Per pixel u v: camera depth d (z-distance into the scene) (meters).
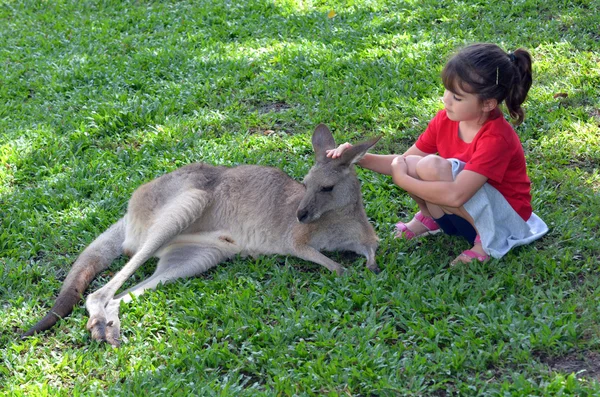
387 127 6.03
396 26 7.95
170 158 5.86
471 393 3.26
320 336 3.73
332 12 7.45
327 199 4.43
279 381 3.42
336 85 6.70
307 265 4.61
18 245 4.90
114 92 6.95
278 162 5.62
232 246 4.77
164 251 4.67
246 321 3.94
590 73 6.50
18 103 6.97
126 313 4.09
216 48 7.80
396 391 3.33
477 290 4.00
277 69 7.22
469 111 4.01
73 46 8.27
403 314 3.90
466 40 7.37
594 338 3.50
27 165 5.84
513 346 3.51
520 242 4.30
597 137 5.61
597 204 4.83
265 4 8.86
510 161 4.16
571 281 4.12
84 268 4.42
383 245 4.62
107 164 5.82
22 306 4.26
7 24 9.14
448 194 4.04
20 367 3.72
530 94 6.26
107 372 3.66
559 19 7.68
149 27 8.72
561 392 3.14
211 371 3.60
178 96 6.82
